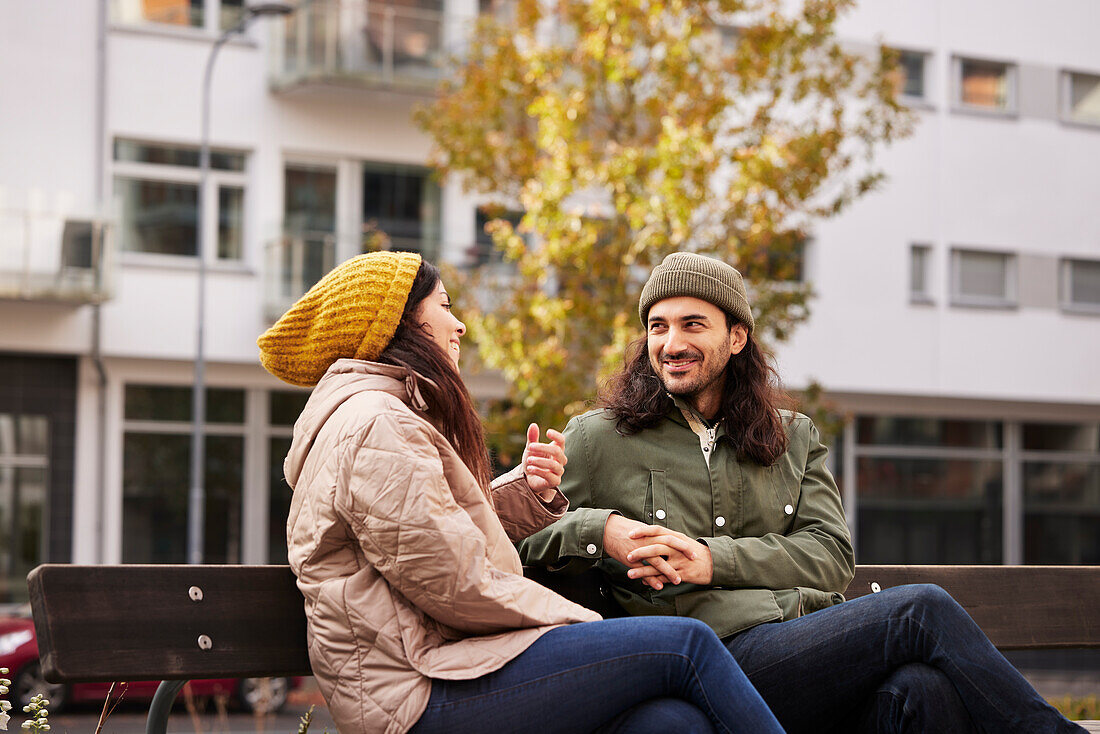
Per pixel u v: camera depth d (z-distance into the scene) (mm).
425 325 3436
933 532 25797
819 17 15820
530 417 15234
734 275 3896
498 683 2986
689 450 3871
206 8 21562
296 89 21828
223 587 3209
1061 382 26297
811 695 3445
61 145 20562
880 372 24938
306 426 3188
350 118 22297
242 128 21672
